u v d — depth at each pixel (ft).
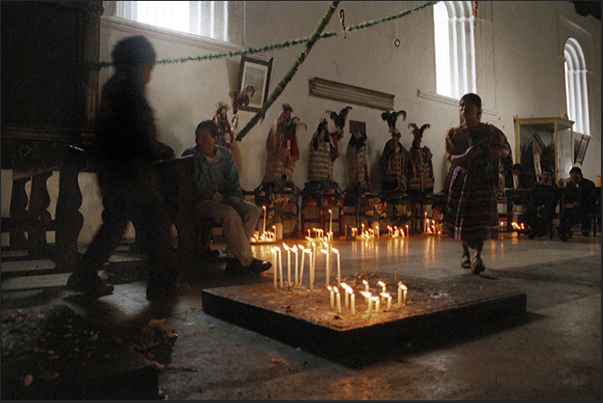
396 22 41.37
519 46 55.47
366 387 4.80
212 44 28.96
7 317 6.48
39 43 14.79
